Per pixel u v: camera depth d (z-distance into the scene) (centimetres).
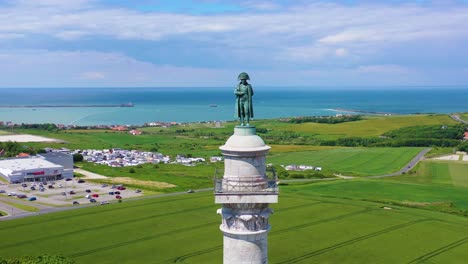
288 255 10238
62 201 16075
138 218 13525
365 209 14175
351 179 19525
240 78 3112
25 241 11419
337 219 13088
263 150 3016
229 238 3098
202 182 19125
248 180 3014
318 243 11044
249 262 3069
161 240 11425
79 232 12169
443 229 12100
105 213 14138
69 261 8762
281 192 16688
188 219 13338
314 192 16725
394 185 18038
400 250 10525
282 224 12631
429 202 15300
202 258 10131
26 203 15812
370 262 9819
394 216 13375
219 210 3203
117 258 10188
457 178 19688
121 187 18150
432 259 9988
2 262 8462
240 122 3125
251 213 3064
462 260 9912
